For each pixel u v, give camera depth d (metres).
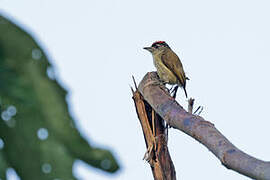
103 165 2.60
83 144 2.60
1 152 2.62
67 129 2.60
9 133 2.58
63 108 2.62
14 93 2.52
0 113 2.53
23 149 2.60
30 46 2.69
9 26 2.70
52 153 2.58
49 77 2.67
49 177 2.54
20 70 2.59
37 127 2.58
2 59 2.59
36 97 2.58
